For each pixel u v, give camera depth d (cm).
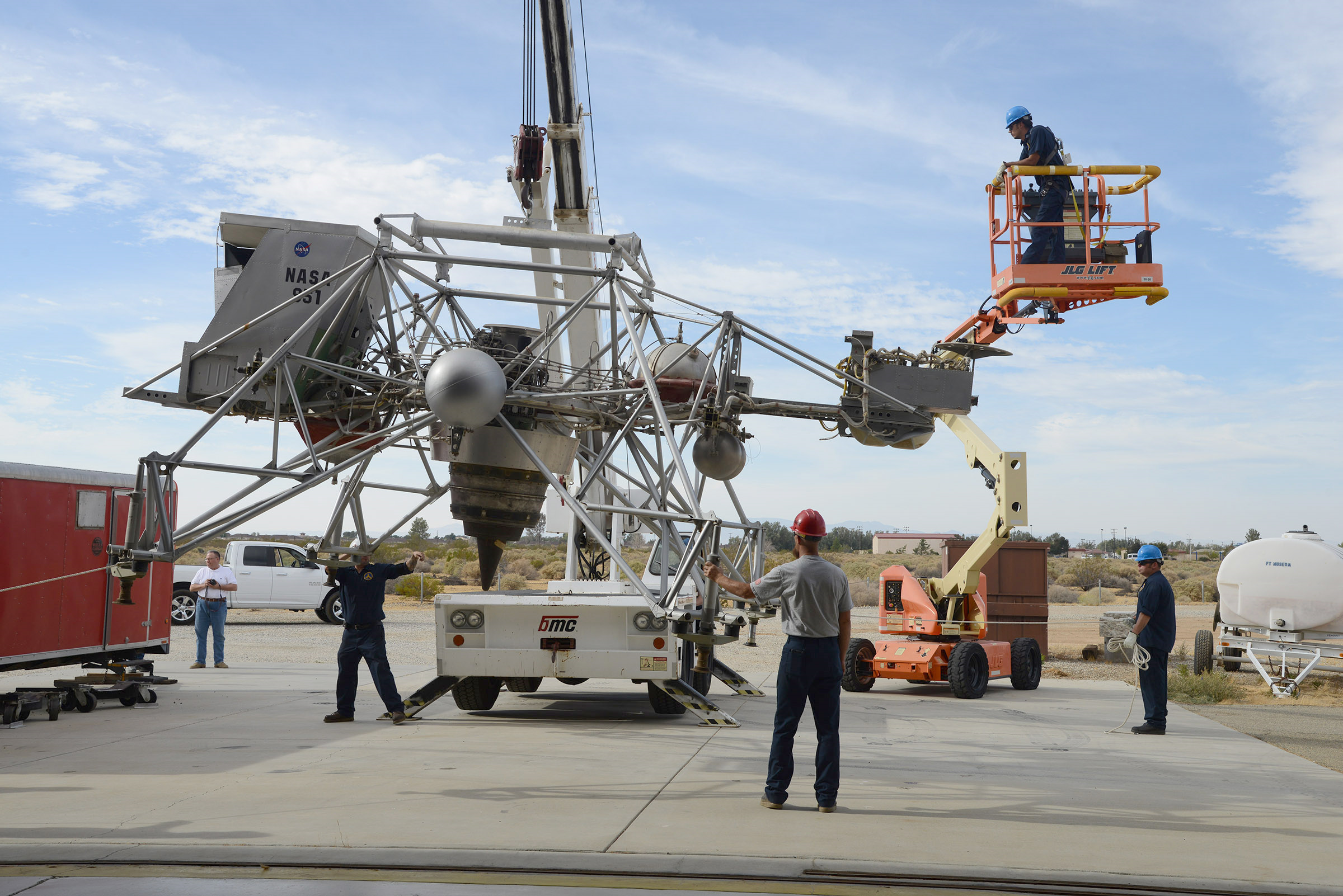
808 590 659
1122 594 5416
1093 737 1058
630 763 830
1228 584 1702
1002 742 1010
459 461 1043
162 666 1711
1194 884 505
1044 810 683
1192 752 970
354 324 1016
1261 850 582
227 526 906
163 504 878
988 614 2122
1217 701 1474
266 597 2639
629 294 1030
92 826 595
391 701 1073
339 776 759
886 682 1656
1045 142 1309
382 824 601
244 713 1144
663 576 895
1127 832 621
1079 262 1310
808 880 505
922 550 11325
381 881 495
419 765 812
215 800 670
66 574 1212
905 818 647
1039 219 1318
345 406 1002
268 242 1027
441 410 889
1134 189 1325
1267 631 1686
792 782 764
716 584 816
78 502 1234
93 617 1255
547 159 1755
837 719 667
